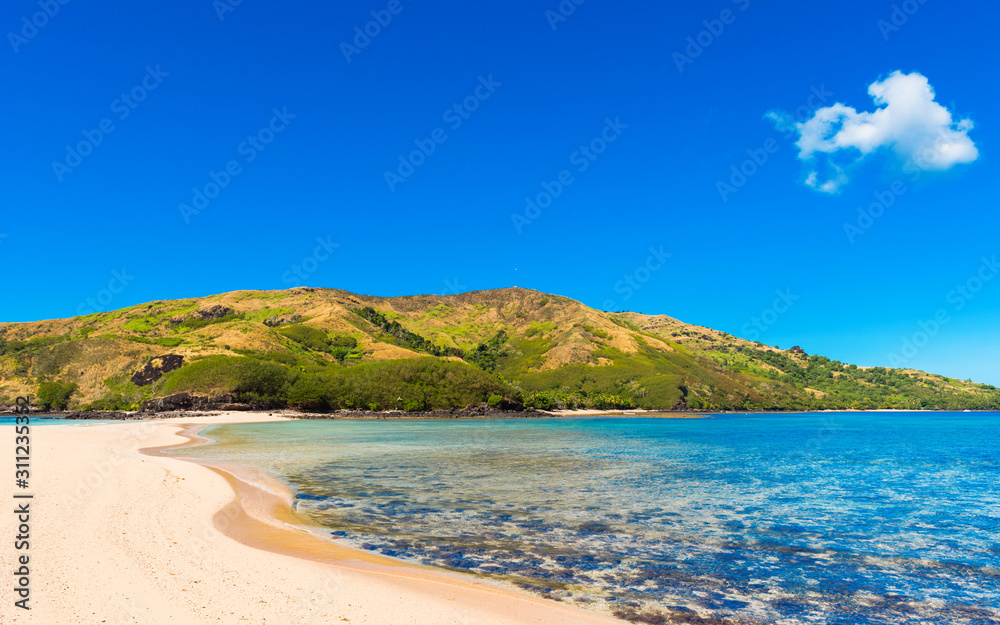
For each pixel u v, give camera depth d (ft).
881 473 94.02
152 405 357.20
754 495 69.10
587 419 417.28
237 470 85.10
